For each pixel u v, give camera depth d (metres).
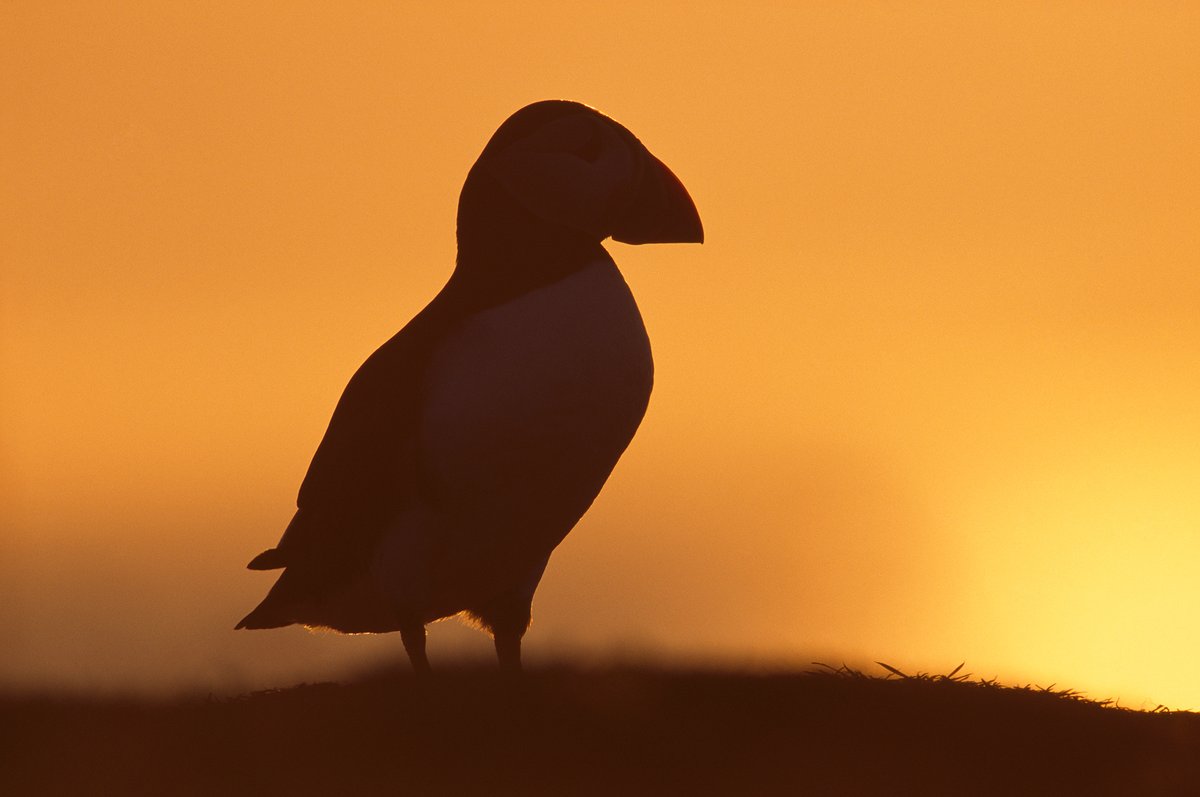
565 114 14.86
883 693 14.22
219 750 13.65
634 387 14.48
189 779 13.22
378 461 14.29
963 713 13.95
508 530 14.47
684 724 13.66
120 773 13.41
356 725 13.77
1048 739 13.66
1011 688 14.53
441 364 14.22
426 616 15.09
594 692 14.09
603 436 14.41
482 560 14.59
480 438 14.11
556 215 14.58
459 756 13.30
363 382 14.63
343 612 15.21
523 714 13.74
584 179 14.58
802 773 13.20
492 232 14.62
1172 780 13.24
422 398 14.20
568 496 14.50
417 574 14.41
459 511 14.29
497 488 14.26
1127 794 13.13
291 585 15.08
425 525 14.31
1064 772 13.33
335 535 14.55
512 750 13.36
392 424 14.26
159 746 13.84
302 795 12.81
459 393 14.11
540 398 14.12
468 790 12.89
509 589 15.12
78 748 13.92
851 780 13.11
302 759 13.43
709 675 14.47
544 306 14.28
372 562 14.50
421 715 13.76
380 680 14.85
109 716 14.70
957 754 13.47
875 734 13.63
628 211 14.74
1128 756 13.54
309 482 14.82
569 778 13.09
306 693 14.70
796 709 13.93
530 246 14.57
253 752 13.58
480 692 14.14
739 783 13.05
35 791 13.16
